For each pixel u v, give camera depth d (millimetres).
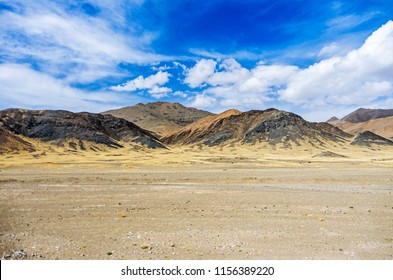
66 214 24672
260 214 24609
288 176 56000
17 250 16078
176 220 22688
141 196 33531
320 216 23875
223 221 22359
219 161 112375
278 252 15992
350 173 61812
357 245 17109
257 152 198875
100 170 72250
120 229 20266
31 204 28906
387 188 41125
